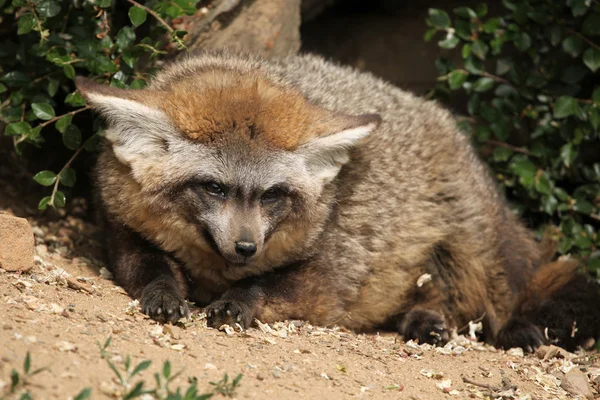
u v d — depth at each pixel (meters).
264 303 9.46
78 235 11.70
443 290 11.62
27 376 5.89
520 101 14.36
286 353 8.11
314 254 9.90
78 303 8.35
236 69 10.25
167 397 5.99
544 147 14.38
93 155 11.75
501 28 14.28
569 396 8.75
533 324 11.45
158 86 10.00
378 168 10.70
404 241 11.05
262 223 9.02
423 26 15.88
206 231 9.07
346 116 9.75
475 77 14.51
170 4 10.88
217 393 6.58
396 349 9.44
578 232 14.08
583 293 11.73
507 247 12.05
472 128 14.95
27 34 11.06
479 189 11.99
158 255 9.67
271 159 9.01
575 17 13.93
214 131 8.88
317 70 11.79
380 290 10.98
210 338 8.14
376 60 15.95
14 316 7.24
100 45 10.91
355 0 16.75
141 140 9.08
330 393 7.25
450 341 10.80
